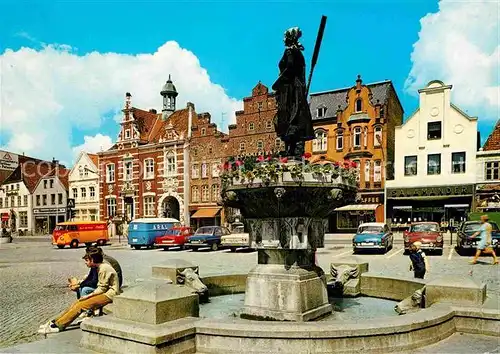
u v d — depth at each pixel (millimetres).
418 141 37031
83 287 7891
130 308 5500
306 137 7695
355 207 38969
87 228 35375
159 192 49312
